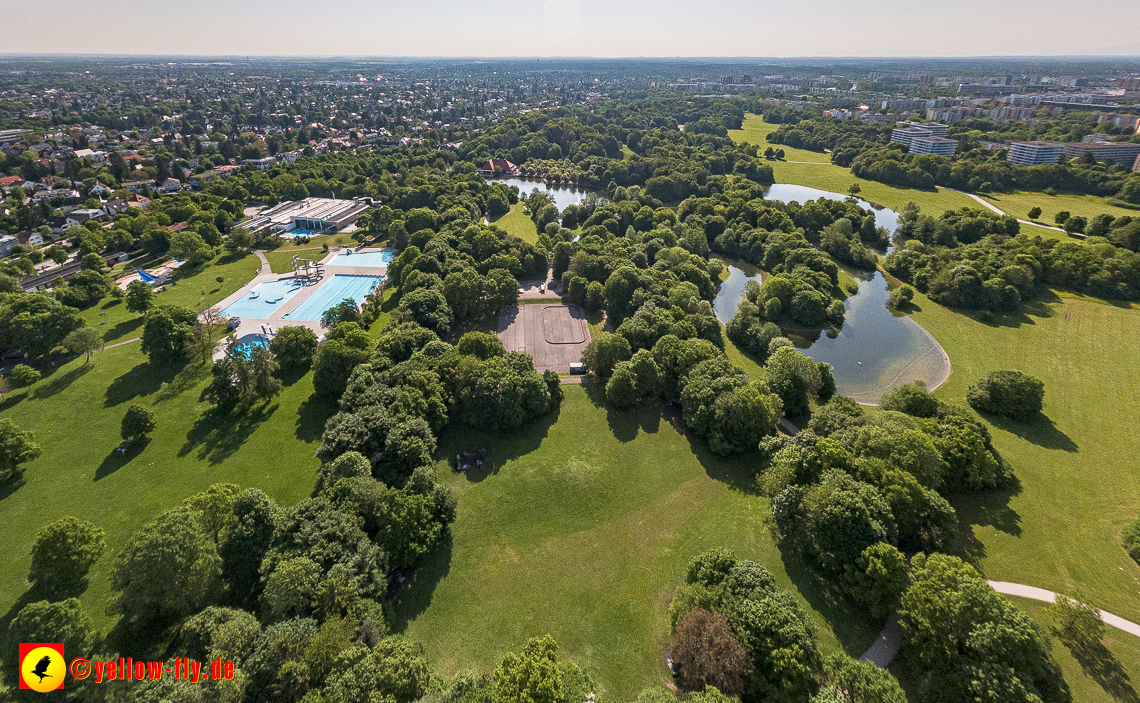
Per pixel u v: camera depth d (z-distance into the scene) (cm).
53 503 7569
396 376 9075
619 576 6588
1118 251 14362
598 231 17400
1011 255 14512
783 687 4669
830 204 19375
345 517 6209
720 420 8512
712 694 4531
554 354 11694
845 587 6081
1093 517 7338
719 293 15212
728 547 6931
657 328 11056
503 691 4494
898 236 18988
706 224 18600
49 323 10944
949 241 17075
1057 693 4941
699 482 8100
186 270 16075
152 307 13175
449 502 7012
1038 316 13012
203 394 10012
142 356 11269
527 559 6806
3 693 4472
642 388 9738
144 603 5325
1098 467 8231
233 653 4700
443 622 5969
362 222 19888
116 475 8100
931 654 5053
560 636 5847
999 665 4653
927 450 6956
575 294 13800
